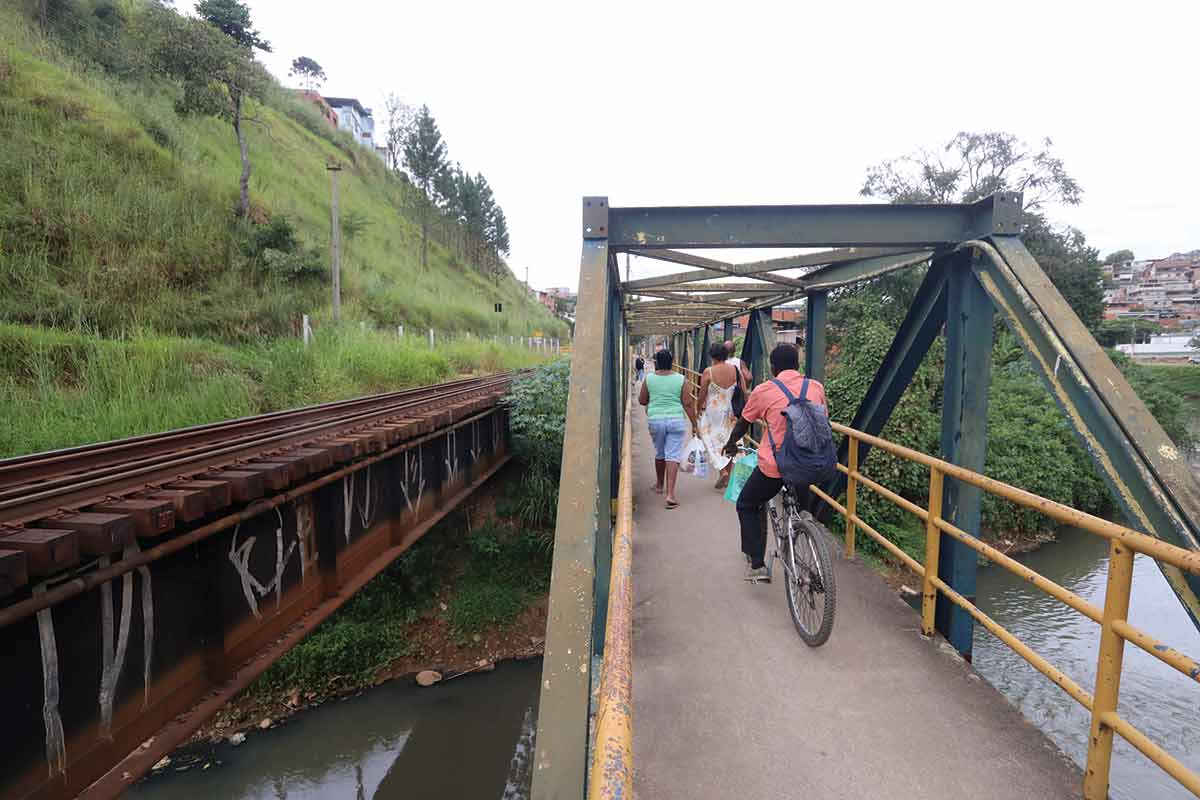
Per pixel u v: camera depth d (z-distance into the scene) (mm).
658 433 7070
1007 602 10148
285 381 9805
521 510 10719
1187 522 2633
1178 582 2664
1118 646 2371
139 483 3832
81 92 21219
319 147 48969
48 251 13922
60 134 17969
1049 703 7305
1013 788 2602
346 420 6676
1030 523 13422
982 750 2855
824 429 3707
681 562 5359
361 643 8680
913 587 8820
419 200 54469
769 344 9016
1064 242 28688
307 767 7188
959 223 3947
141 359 8359
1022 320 3455
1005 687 7617
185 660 3814
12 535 2795
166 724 3646
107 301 13461
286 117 48281
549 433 10406
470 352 19828
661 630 4102
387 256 40375
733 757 2824
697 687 3414
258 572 4461
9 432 6035
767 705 3234
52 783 2932
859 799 2545
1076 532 13656
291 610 4895
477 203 66625
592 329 3357
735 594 4680
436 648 8969
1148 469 2793
